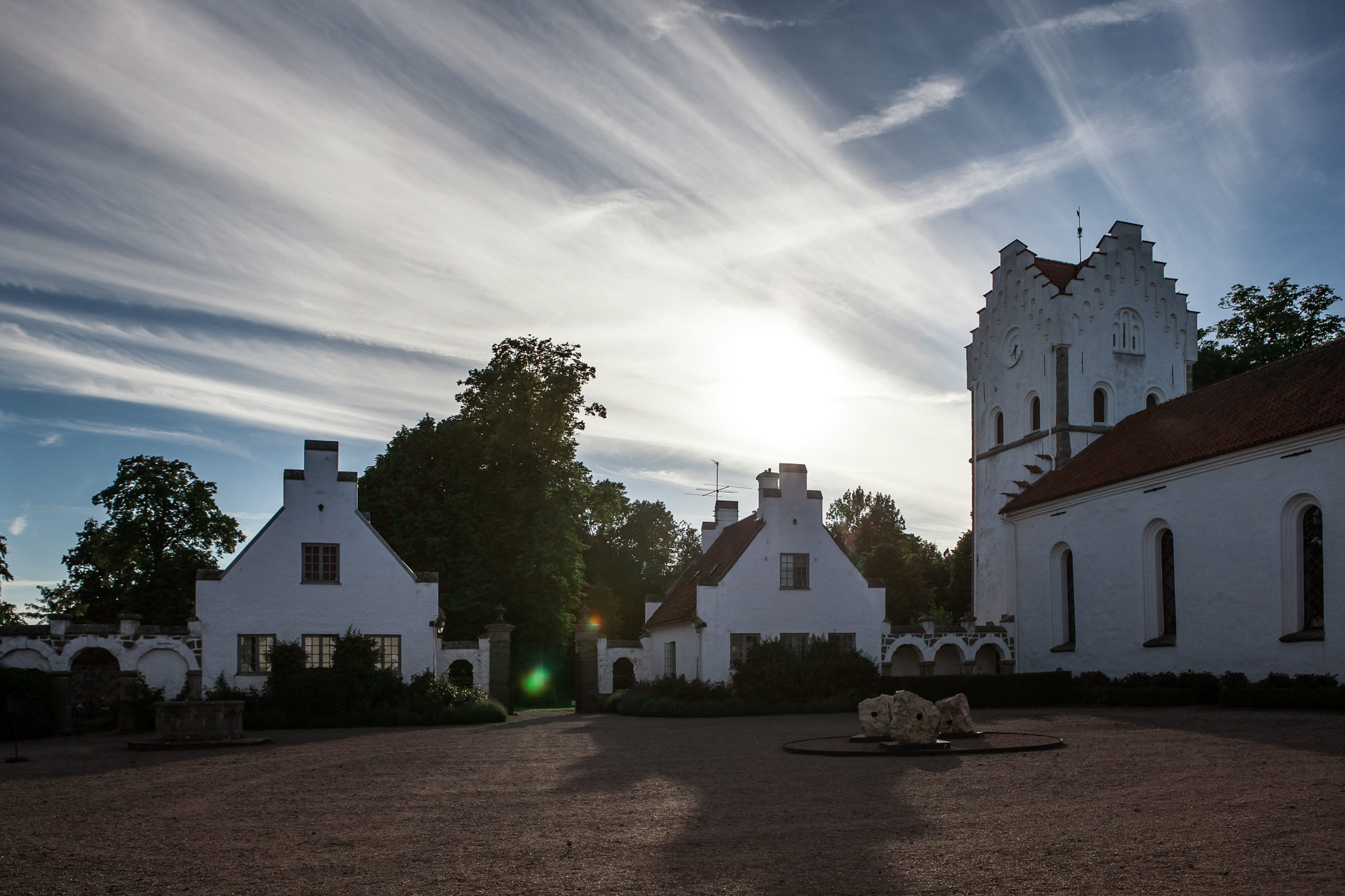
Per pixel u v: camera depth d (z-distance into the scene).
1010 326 53.00
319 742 26.00
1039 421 50.44
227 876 9.85
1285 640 30.97
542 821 12.55
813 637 38.69
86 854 11.11
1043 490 44.84
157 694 32.84
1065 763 16.61
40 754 24.28
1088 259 50.12
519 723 33.62
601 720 34.38
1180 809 11.87
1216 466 34.12
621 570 79.94
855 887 8.80
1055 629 43.12
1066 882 8.70
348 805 14.31
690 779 16.28
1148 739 20.30
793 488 41.44
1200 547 34.75
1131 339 50.38
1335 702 25.70
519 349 54.78
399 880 9.53
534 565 50.16
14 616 61.25
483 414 55.00
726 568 40.22
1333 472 29.66
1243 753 17.17
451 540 50.53
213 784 17.14
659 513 87.31
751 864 9.79
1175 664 35.69
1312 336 54.56
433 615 37.56
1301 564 31.27
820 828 11.52
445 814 13.26
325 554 36.94
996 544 53.22
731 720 32.25
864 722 22.14
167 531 55.59
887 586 83.88
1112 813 11.83
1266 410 34.19
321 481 37.25
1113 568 39.31
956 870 9.31
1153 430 41.41
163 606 53.00
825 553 41.34
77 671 38.94
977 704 37.50
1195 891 8.27
